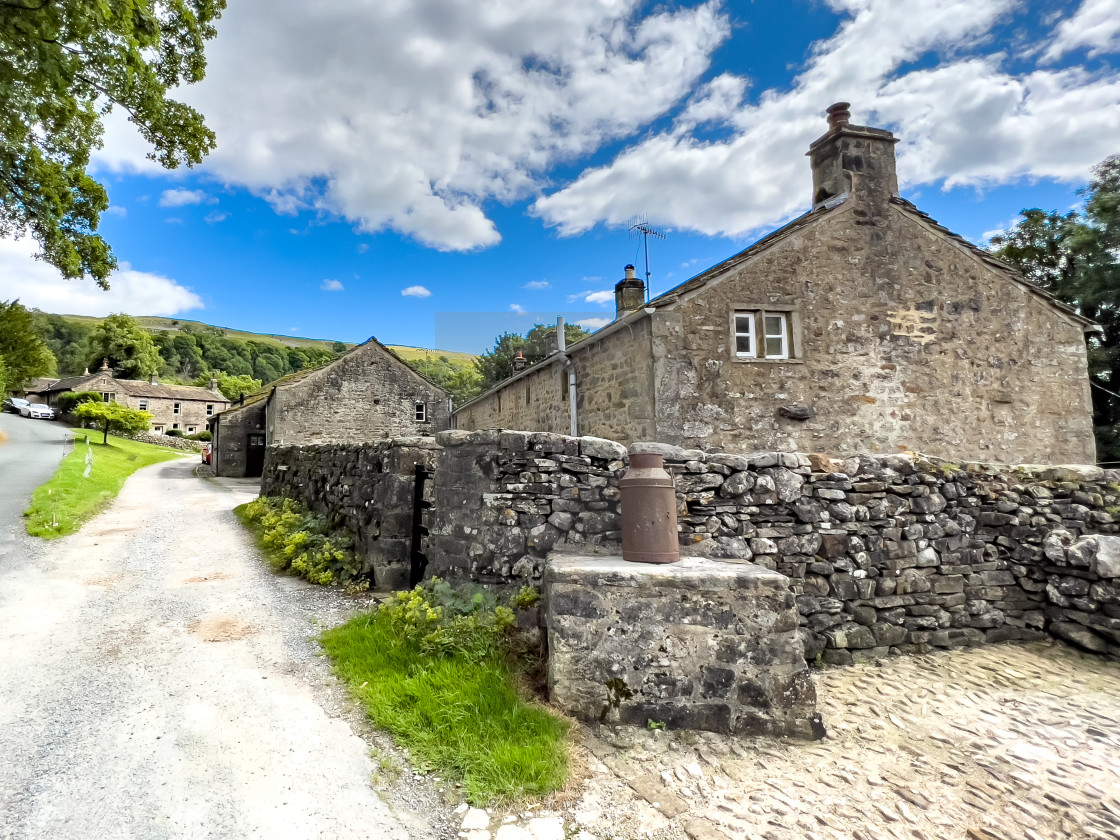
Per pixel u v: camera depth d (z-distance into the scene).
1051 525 5.08
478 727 3.20
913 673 4.37
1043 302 10.37
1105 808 2.78
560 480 4.74
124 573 6.81
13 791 2.70
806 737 3.40
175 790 2.75
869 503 4.83
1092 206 14.90
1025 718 3.68
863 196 9.68
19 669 4.07
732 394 8.85
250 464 24.91
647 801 2.78
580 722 3.41
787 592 3.51
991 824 2.66
